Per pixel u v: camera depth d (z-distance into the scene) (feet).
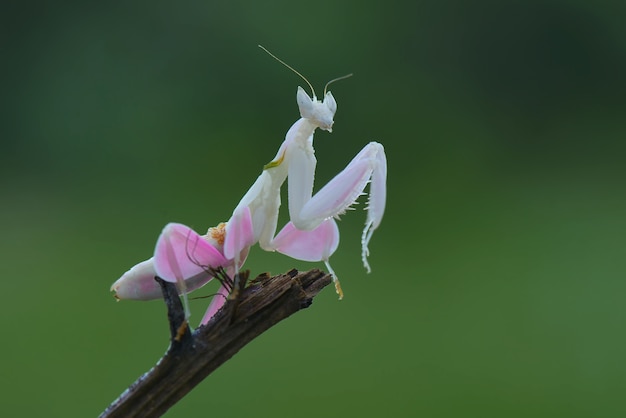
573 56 6.44
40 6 5.96
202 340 1.87
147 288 1.93
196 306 2.80
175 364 1.86
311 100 1.95
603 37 6.44
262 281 1.89
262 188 1.95
